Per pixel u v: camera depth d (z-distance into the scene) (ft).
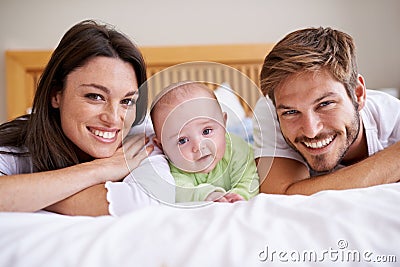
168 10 8.78
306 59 2.80
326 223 1.75
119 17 8.70
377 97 3.78
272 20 8.94
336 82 2.85
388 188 2.25
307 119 2.84
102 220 1.96
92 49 2.85
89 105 2.86
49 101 3.03
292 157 3.17
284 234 1.72
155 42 8.76
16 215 2.05
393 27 9.11
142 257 1.62
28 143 3.04
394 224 1.75
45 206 2.48
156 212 2.03
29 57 8.27
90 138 2.90
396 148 2.97
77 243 1.69
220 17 8.87
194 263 1.57
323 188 2.81
